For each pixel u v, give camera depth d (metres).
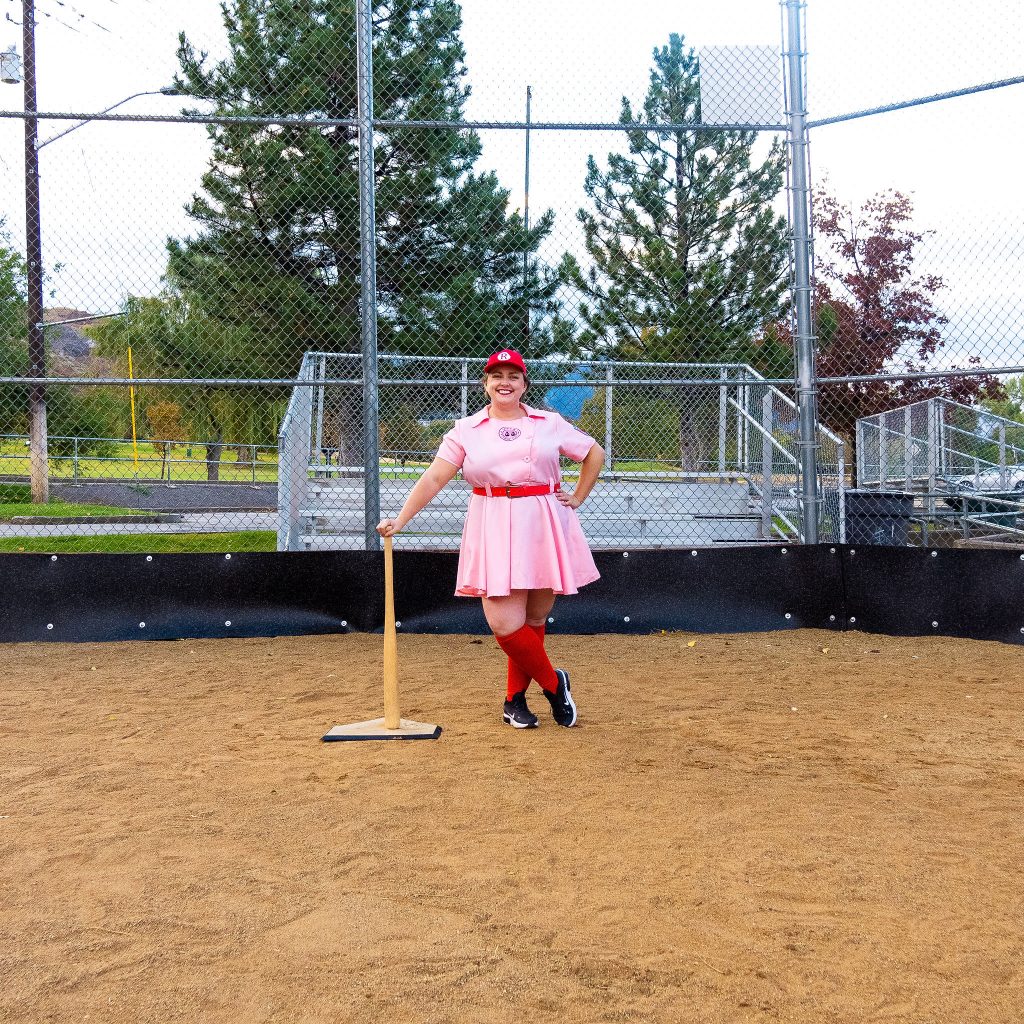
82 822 3.48
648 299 11.17
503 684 5.75
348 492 10.19
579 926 2.67
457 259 11.20
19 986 2.39
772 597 7.57
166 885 2.95
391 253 11.12
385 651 4.68
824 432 10.08
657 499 10.59
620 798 3.67
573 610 7.50
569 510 4.77
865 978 2.40
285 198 10.45
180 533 13.41
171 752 4.34
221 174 10.41
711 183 11.21
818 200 11.40
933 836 3.29
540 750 4.32
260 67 10.20
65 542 12.75
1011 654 6.58
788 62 7.59
